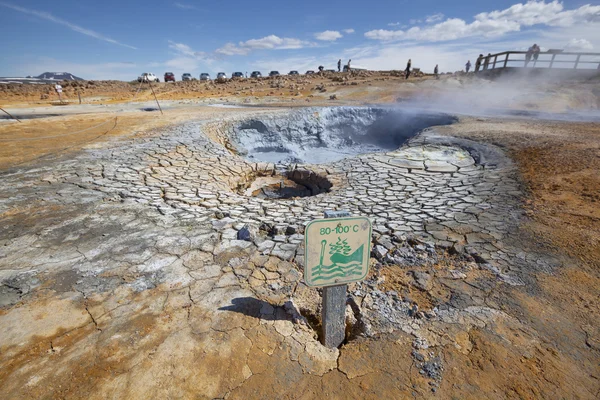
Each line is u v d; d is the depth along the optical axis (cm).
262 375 237
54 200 565
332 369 244
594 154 741
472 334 272
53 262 379
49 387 226
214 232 459
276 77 3712
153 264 376
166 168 795
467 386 227
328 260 240
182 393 222
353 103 2159
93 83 3534
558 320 285
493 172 732
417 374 237
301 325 287
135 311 300
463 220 492
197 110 1742
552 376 233
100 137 1039
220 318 291
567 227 446
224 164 876
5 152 848
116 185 652
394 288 340
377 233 458
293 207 579
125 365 242
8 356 251
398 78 3162
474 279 347
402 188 677
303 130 1697
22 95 2767
